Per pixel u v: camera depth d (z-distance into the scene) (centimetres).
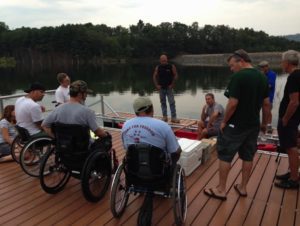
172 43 9738
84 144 356
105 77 4034
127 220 331
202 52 9794
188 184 416
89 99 1670
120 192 340
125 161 302
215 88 2758
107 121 823
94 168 368
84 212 347
